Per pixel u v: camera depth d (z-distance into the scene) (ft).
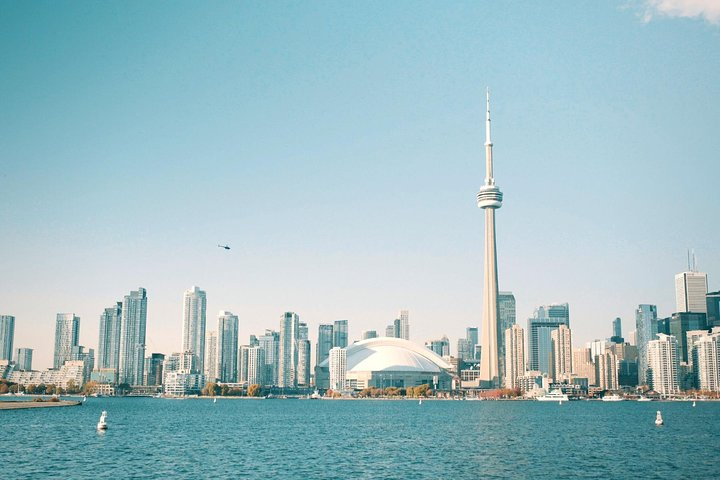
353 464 566.36
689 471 530.27
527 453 647.56
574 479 490.49
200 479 485.56
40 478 483.51
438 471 526.98
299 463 572.92
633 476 505.66
